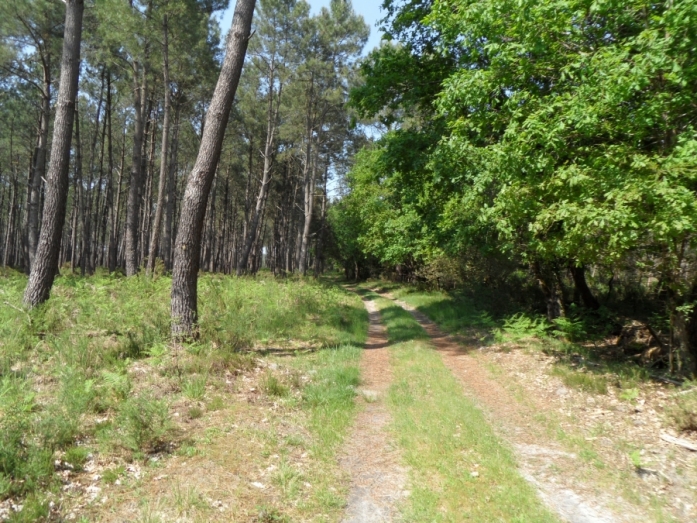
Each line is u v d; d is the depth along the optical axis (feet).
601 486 15.14
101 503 12.39
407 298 79.00
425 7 41.42
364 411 22.00
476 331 42.04
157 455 15.21
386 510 13.69
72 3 30.81
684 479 15.05
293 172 138.21
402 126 74.74
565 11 22.88
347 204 120.88
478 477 15.64
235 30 28.60
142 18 55.42
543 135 22.98
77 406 16.10
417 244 72.95
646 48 21.18
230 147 111.65
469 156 31.55
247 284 57.06
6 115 96.02
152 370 22.38
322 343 34.50
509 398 24.11
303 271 98.07
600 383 23.75
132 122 105.70
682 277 21.95
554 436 19.08
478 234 43.78
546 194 24.07
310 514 13.10
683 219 18.02
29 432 14.60
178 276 27.66
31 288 29.81
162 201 61.93
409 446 17.93
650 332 29.86
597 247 22.12
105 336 26.71
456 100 30.91
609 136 23.58
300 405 21.33
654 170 19.89
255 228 84.94
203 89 79.10
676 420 18.16
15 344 23.21
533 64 26.18
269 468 15.25
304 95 92.17
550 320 39.32
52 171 30.42
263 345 31.99
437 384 25.95
